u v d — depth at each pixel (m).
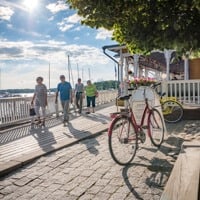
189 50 3.96
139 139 6.90
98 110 19.98
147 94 7.35
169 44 3.87
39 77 13.01
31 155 6.95
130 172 5.59
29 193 4.88
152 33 3.87
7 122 13.47
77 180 5.33
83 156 6.97
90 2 3.69
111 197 4.50
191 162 3.95
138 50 4.48
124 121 6.29
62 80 13.45
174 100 11.67
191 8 3.47
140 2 3.66
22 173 5.92
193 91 13.66
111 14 3.83
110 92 28.55
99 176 5.46
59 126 12.82
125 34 4.11
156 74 31.12
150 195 4.50
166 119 11.66
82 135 9.62
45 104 13.22
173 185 3.15
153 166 5.88
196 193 2.88
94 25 4.02
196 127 10.34
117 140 6.71
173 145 7.58
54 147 7.80
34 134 11.08
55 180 5.41
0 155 7.81
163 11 3.58
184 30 3.62
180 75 22.91
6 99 13.48
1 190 5.07
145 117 7.21
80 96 18.33
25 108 14.86
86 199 4.49
